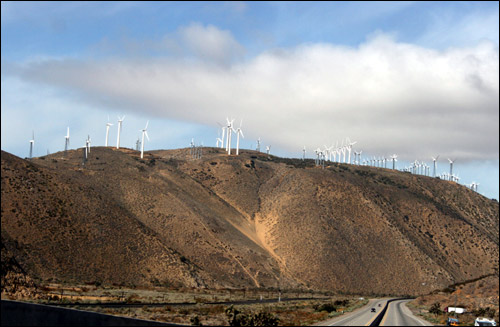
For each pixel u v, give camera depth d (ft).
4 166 380.37
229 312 161.99
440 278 487.20
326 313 205.16
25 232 324.60
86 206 391.65
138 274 351.46
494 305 279.49
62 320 117.91
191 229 458.50
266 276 433.89
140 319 138.31
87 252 343.05
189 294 303.48
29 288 210.79
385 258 495.00
